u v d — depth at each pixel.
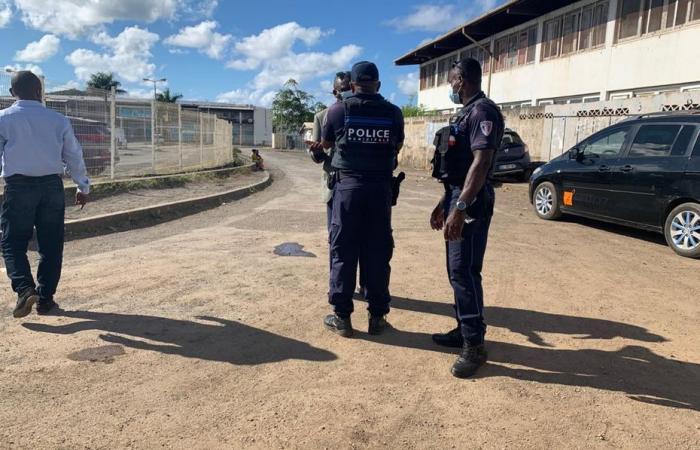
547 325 4.20
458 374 3.30
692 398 3.10
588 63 18.41
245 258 6.12
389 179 3.85
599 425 2.79
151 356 3.49
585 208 8.37
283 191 14.34
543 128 16.95
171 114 15.67
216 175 16.14
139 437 2.60
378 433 2.69
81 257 6.06
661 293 5.09
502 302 4.73
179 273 5.42
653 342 3.89
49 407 2.85
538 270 5.84
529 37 21.84
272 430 2.69
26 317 4.09
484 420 2.82
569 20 19.42
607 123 14.70
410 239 7.41
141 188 11.97
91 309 4.31
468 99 3.35
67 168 4.24
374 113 3.70
